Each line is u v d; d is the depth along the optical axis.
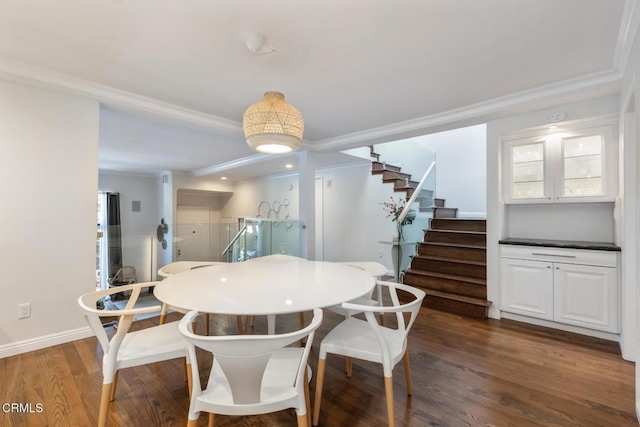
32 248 2.45
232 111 3.32
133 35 1.92
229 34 1.92
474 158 5.29
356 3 1.64
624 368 2.24
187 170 7.42
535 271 3.08
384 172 5.52
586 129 2.92
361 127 3.89
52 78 2.41
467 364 2.30
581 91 2.55
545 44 2.04
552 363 2.31
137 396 1.88
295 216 7.16
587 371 2.20
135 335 1.82
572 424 1.64
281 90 2.76
